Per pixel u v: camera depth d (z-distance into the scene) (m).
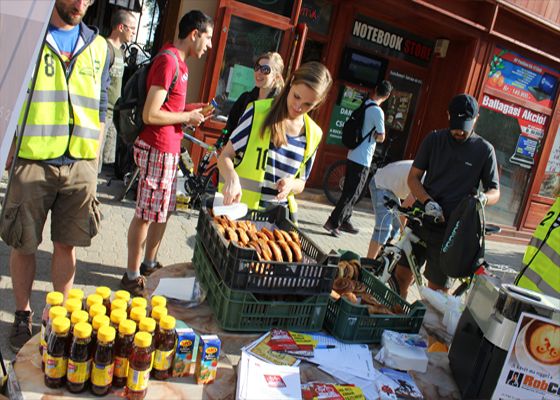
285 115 2.36
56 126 2.53
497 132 8.75
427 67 8.80
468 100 3.11
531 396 1.59
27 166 2.53
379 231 4.93
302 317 1.87
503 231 9.23
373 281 2.27
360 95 8.40
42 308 3.30
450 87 8.52
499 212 9.22
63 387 1.40
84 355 1.36
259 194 2.44
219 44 6.38
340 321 1.88
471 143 3.23
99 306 1.48
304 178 2.61
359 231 6.98
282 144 2.43
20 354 1.51
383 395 1.60
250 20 6.50
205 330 1.75
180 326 1.56
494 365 1.60
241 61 6.67
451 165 3.28
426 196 3.29
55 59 2.48
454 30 7.86
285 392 1.48
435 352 2.00
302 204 7.67
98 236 4.63
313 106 2.31
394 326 1.95
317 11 7.73
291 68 6.84
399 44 8.45
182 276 2.15
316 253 1.96
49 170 2.58
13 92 1.55
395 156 9.16
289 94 2.32
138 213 3.47
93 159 2.74
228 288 1.74
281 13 6.69
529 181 9.30
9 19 1.53
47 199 2.64
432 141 3.36
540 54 8.49
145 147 3.36
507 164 9.03
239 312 1.76
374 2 7.59
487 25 7.86
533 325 1.56
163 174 3.40
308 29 7.71
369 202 8.89
